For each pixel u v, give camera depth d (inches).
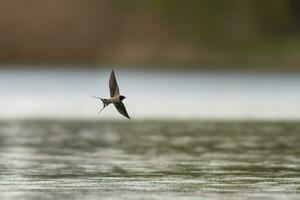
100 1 4972.9
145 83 3934.5
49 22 4940.9
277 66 4985.2
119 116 2089.1
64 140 1483.8
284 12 5196.9
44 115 2112.5
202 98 2827.3
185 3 5036.9
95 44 4953.3
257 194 909.8
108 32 4960.6
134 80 4205.2
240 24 5083.7
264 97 2864.2
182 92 3211.1
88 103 2610.7
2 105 2474.2
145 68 4926.2
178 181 1000.9
